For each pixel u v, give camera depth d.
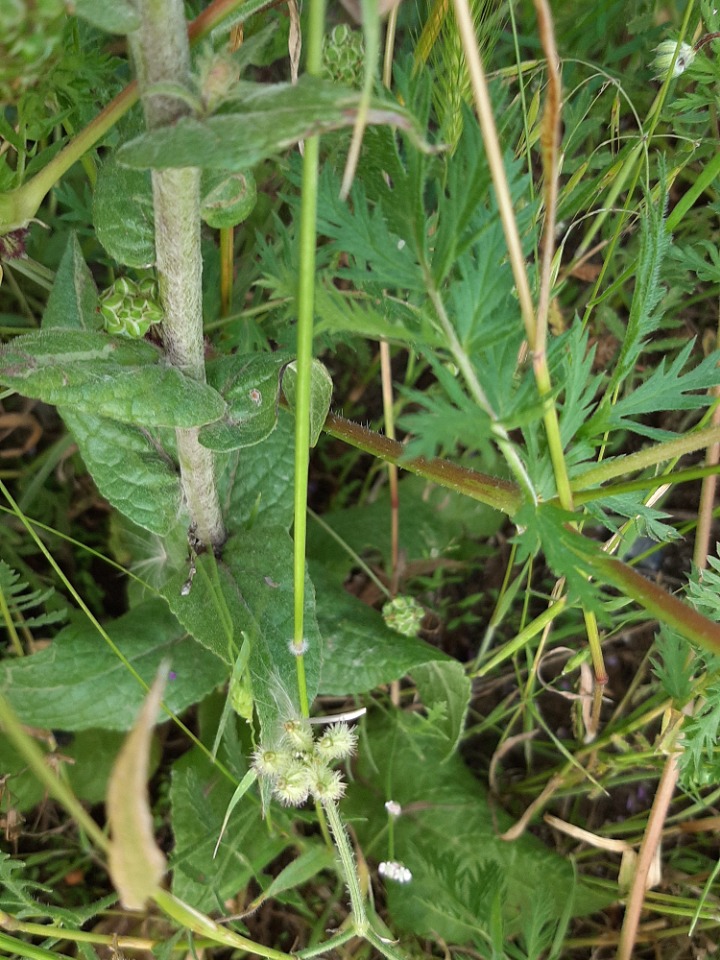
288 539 0.27
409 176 0.17
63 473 0.38
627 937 0.32
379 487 0.41
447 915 0.32
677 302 0.34
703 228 0.35
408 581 0.40
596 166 0.31
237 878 0.31
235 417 0.23
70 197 0.31
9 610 0.32
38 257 0.37
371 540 0.39
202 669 0.31
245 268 0.34
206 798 0.31
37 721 0.30
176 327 0.20
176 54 0.15
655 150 0.34
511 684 0.40
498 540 0.42
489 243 0.17
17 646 0.31
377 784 0.36
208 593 0.27
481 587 0.42
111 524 0.36
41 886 0.27
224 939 0.22
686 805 0.36
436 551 0.39
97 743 0.36
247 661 0.23
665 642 0.28
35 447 0.40
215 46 0.19
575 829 0.33
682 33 0.25
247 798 0.32
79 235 0.37
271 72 0.36
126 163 0.14
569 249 0.40
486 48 0.27
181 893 0.31
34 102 0.20
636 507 0.23
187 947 0.30
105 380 0.19
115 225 0.19
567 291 0.39
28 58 0.13
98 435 0.26
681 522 0.40
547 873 0.34
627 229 0.32
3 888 0.29
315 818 0.31
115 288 0.19
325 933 0.33
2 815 0.32
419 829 0.35
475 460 0.39
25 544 0.38
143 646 0.31
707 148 0.29
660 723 0.37
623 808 0.38
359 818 0.29
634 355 0.21
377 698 0.37
